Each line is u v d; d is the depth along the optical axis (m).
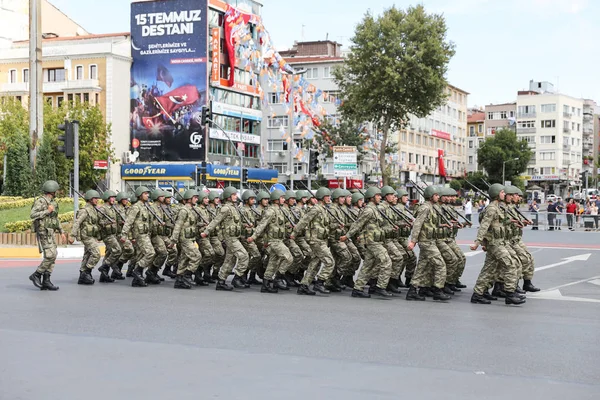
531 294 14.23
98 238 16.11
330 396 6.60
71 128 22.27
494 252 12.87
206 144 59.47
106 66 59.41
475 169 118.12
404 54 45.94
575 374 7.53
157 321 10.75
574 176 119.94
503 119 118.38
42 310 11.78
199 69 59.53
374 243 13.80
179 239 15.25
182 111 59.97
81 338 9.35
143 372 7.50
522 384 7.09
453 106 99.25
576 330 10.10
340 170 30.06
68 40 62.88
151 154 60.88
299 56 77.88
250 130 67.44
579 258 22.39
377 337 9.53
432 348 8.83
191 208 15.37
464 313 11.72
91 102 58.94
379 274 13.87
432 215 13.40
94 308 12.04
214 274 16.56
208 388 6.87
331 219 14.79
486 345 9.02
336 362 8.02
